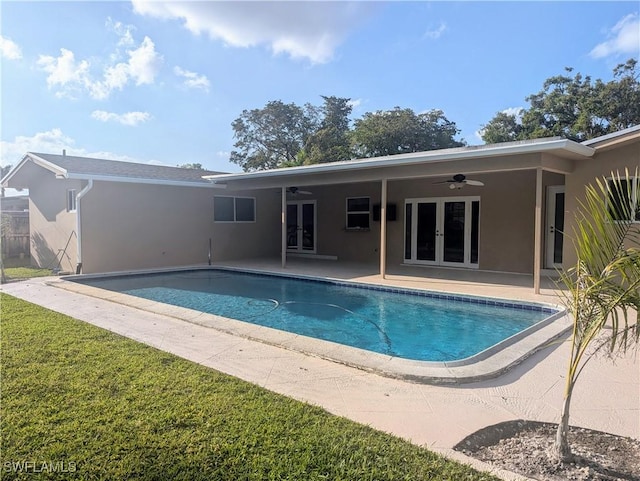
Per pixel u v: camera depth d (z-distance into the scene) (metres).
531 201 10.27
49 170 11.30
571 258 8.18
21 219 14.96
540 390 3.46
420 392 3.39
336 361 4.07
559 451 2.42
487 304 7.64
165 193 12.37
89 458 2.38
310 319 6.87
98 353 4.21
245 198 14.66
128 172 11.94
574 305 2.48
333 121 36.72
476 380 3.62
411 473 2.27
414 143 30.97
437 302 8.04
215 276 11.43
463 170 8.21
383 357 4.12
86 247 10.70
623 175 7.54
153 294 8.98
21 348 4.36
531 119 27.64
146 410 2.95
